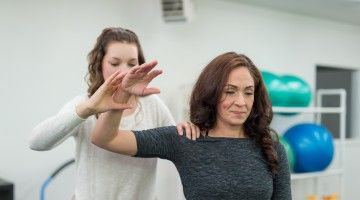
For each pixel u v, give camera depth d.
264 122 1.43
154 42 3.43
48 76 2.93
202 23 3.69
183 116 3.34
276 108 3.38
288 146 3.40
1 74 2.77
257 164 1.35
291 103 3.47
